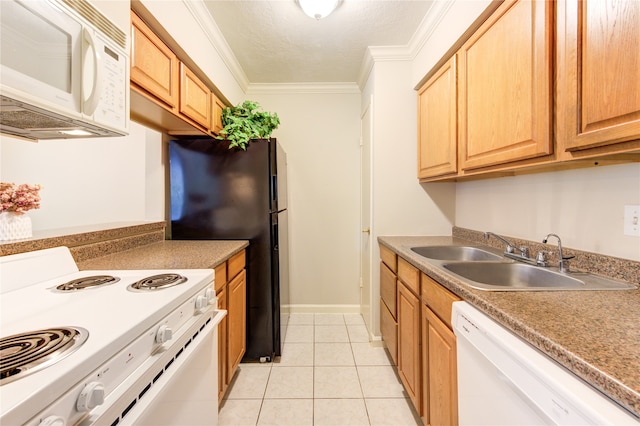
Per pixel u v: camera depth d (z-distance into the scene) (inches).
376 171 86.7
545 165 41.5
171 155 77.8
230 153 77.1
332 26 73.4
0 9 25.1
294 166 111.8
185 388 33.5
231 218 77.4
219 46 76.4
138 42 45.3
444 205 86.7
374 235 87.6
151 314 28.0
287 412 59.9
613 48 29.1
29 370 18.3
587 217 44.9
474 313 33.5
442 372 43.5
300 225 112.9
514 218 61.4
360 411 60.2
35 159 85.9
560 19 35.8
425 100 78.8
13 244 38.8
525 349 25.1
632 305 30.5
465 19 56.2
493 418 28.7
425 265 49.9
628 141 29.0
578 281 40.1
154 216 78.3
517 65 43.2
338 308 113.0
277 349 81.0
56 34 29.6
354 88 110.7
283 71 98.9
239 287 70.0
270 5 64.8
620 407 18.0
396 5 65.8
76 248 49.6
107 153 84.6
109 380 22.2
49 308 29.4
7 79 25.4
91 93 32.9
